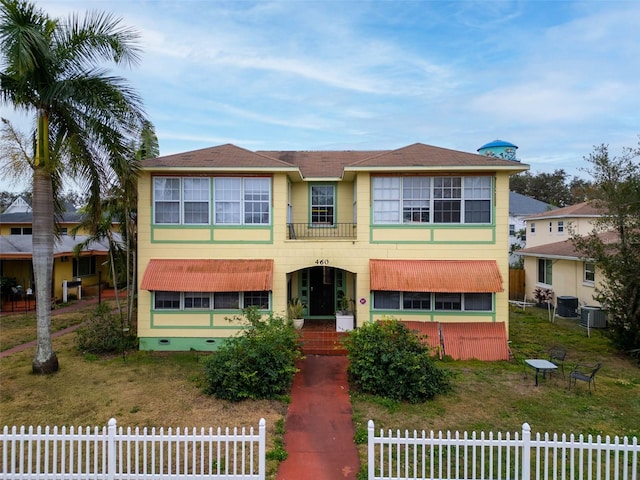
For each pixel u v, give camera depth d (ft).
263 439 23.30
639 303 49.03
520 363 47.01
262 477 23.18
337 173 60.59
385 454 27.50
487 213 51.01
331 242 51.98
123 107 41.32
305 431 30.68
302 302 62.13
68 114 41.70
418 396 36.17
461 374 43.01
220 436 23.27
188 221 52.06
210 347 51.60
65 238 96.48
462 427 30.99
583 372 43.65
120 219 60.44
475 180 51.11
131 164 43.98
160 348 51.67
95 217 47.01
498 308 50.31
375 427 30.83
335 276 61.77
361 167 50.29
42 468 26.09
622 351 50.93
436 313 50.88
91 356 48.47
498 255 50.80
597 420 32.37
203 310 51.62
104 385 39.47
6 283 80.02
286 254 52.16
